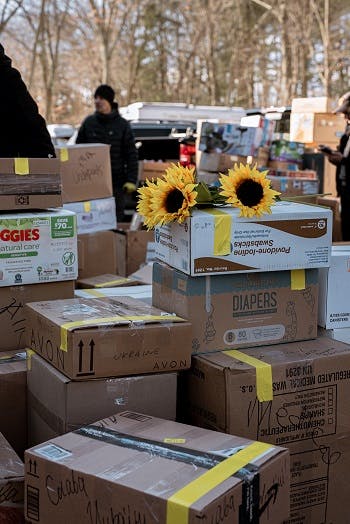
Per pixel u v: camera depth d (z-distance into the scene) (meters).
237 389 2.49
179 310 2.70
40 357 2.71
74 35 29.19
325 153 5.59
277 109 9.01
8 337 3.27
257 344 2.76
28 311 2.80
